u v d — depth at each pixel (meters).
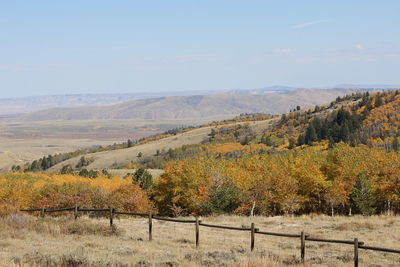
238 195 57.59
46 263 13.97
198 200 57.44
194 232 27.23
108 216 39.09
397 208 70.94
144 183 74.06
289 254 18.80
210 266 15.20
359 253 20.36
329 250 21.34
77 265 14.17
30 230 23.17
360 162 80.31
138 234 24.39
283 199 64.62
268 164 89.81
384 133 189.38
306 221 35.78
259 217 40.28
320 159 89.00
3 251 17.00
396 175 66.62
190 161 81.81
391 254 20.14
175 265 15.34
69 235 22.30
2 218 26.03
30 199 56.69
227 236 25.88
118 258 15.91
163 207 72.62
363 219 36.75
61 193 50.62
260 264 14.34
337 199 66.69
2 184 59.34
